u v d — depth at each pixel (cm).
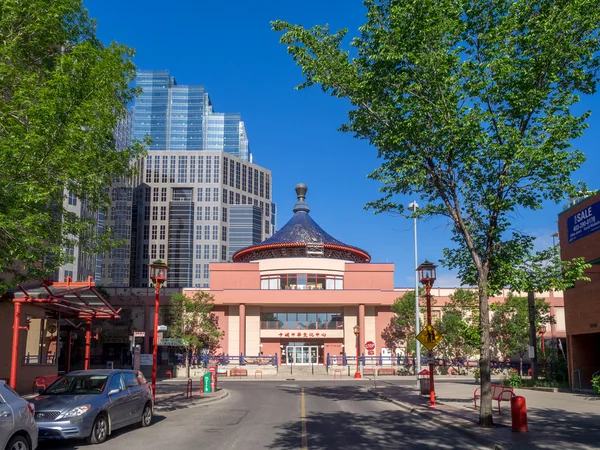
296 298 5638
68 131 1440
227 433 1402
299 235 6144
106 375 1400
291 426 1539
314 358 5791
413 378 4678
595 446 1130
